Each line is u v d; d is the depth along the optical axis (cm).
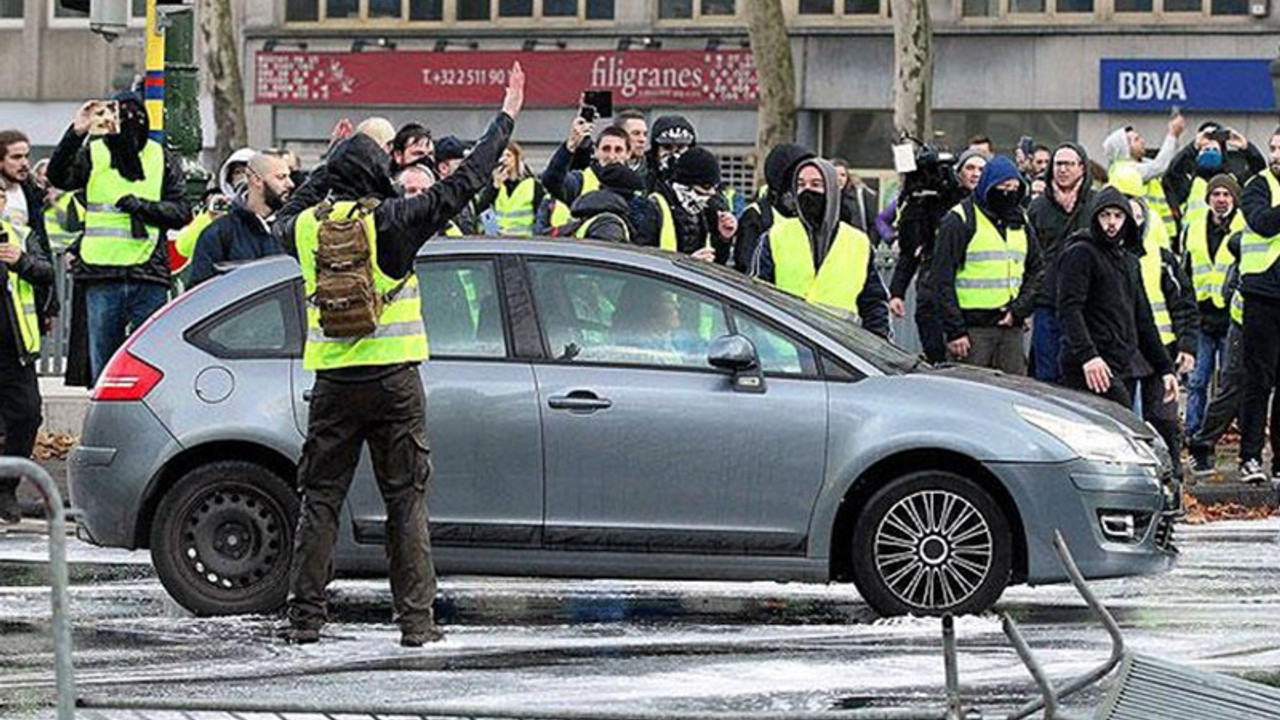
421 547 2008
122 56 8019
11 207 2988
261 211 2780
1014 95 7375
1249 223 3219
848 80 7488
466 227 2842
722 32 7506
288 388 2155
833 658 1944
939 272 2944
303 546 2014
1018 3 7369
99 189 3155
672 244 2800
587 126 3084
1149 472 2164
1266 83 7188
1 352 2966
